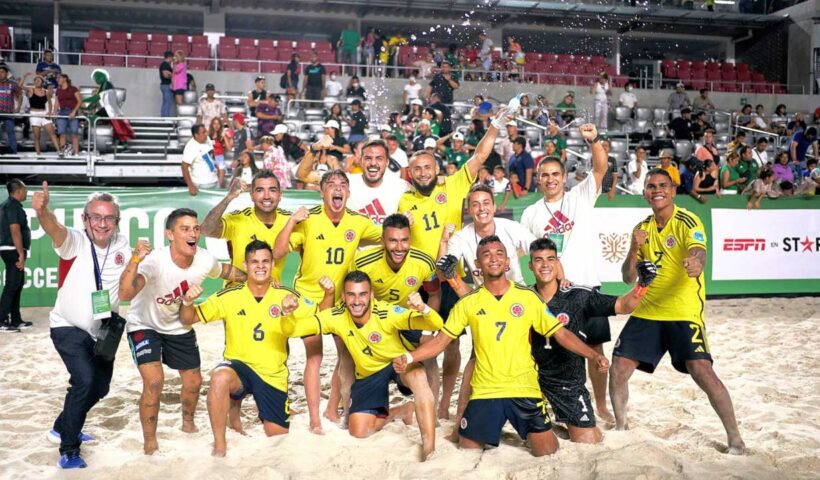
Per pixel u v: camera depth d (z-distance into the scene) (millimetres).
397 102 19922
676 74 23375
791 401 5973
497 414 4508
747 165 12977
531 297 4578
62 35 24359
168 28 24906
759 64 25188
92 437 5086
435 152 13219
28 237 8914
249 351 4801
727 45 25984
